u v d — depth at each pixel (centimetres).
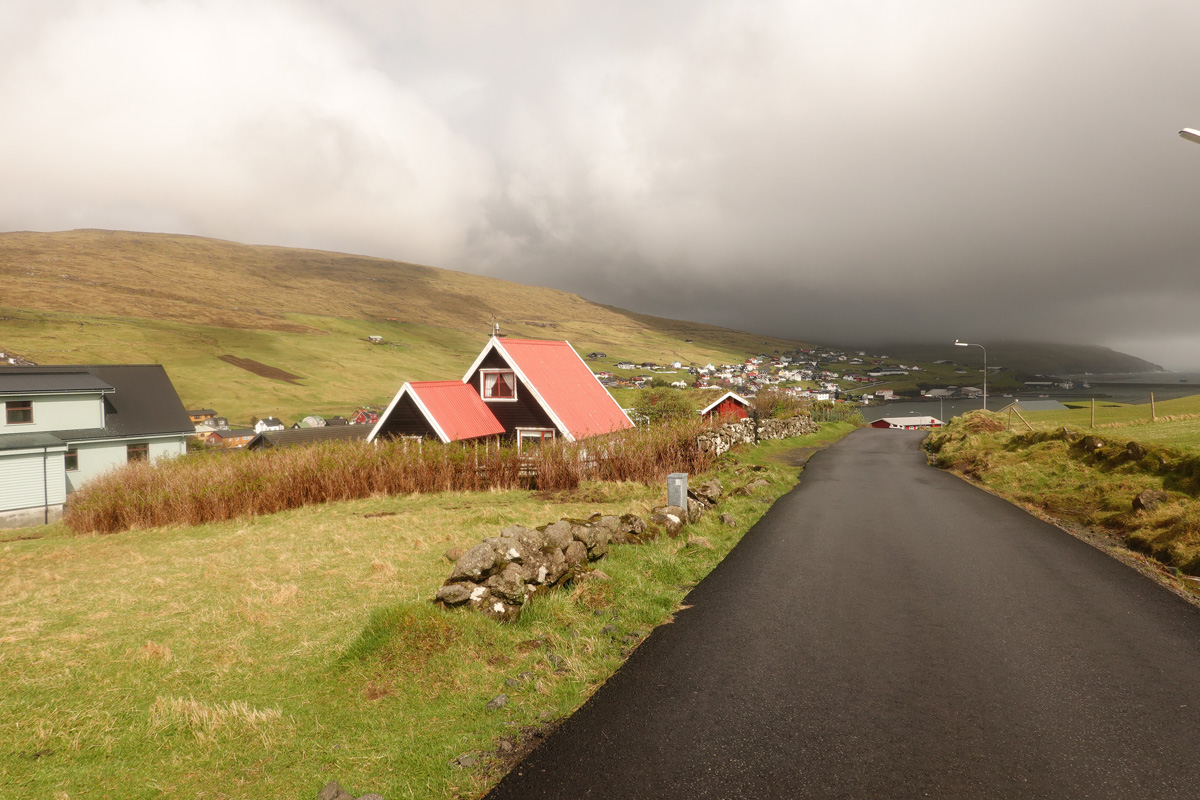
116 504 1723
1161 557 921
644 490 1644
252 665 587
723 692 514
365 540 1152
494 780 402
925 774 397
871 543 1037
